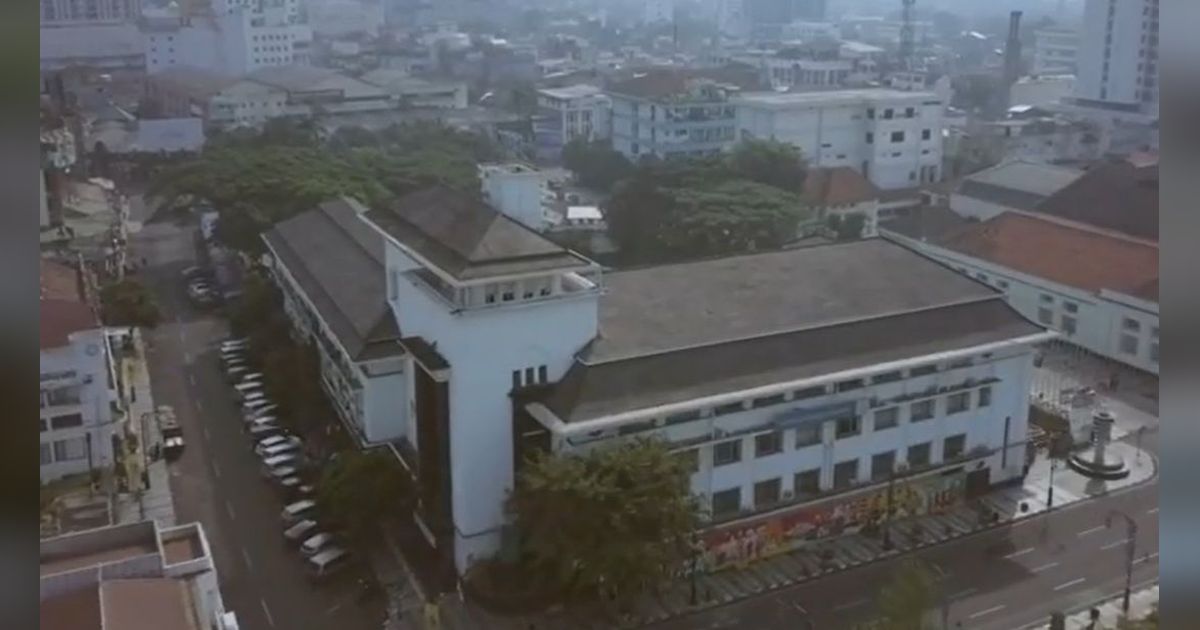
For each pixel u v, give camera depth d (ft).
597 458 139.64
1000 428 178.50
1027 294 258.98
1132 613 144.87
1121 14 469.57
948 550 163.02
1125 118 466.29
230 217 303.68
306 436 200.85
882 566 158.51
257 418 210.38
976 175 353.51
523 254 149.89
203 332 270.87
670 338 158.71
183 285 309.83
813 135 399.44
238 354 246.06
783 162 349.41
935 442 171.83
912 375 167.12
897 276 186.80
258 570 160.76
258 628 146.20
